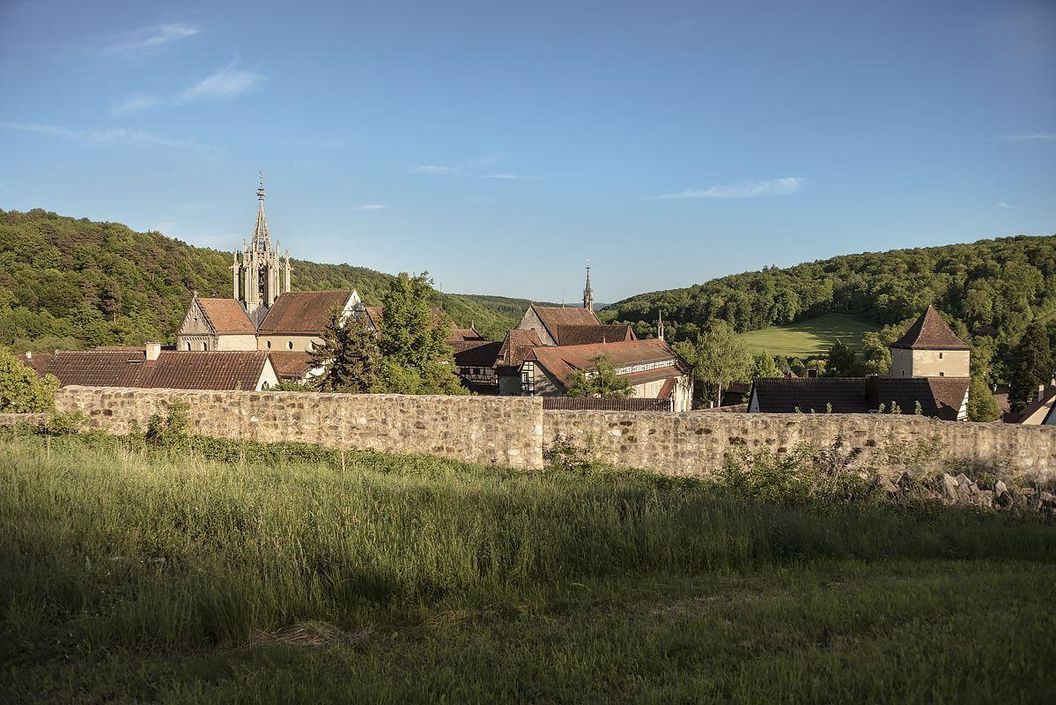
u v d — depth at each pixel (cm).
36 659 499
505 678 465
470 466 1366
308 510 841
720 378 7912
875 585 666
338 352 3734
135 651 529
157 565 670
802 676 441
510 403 1426
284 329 6881
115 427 1541
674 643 521
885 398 3694
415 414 1456
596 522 827
